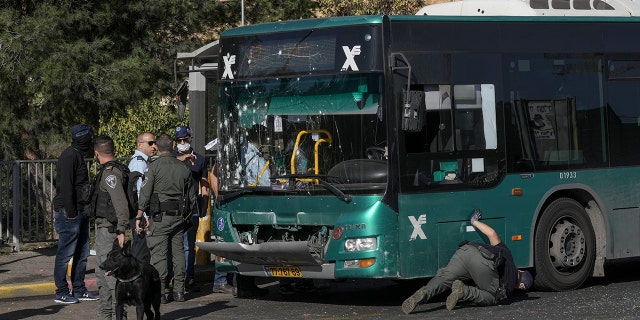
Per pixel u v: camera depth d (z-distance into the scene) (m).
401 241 12.90
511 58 14.05
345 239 12.87
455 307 13.28
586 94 14.77
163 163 13.44
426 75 13.23
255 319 12.80
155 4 27.34
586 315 12.29
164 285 13.98
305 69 13.40
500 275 13.20
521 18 14.23
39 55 24.50
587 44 14.82
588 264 14.70
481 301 13.02
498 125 13.85
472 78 13.65
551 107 14.38
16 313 13.53
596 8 15.16
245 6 30.11
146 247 13.51
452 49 13.50
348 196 12.91
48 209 18.94
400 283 16.05
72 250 14.23
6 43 24.23
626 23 15.23
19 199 18.50
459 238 13.41
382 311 13.29
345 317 12.76
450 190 13.34
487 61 13.81
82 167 14.04
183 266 14.03
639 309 12.70
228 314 13.25
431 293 12.84
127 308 13.89
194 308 13.77
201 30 29.31
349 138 13.04
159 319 11.94
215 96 18.08
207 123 17.92
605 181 14.81
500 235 13.81
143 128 26.50
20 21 24.69
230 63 14.11
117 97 25.12
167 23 28.88
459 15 13.82
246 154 13.86
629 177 15.07
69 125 26.58
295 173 13.38
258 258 13.50
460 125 13.48
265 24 13.89
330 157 13.13
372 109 12.91
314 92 13.31
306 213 13.20
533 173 14.12
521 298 13.96
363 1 30.89
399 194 12.90
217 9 29.42
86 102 25.98
